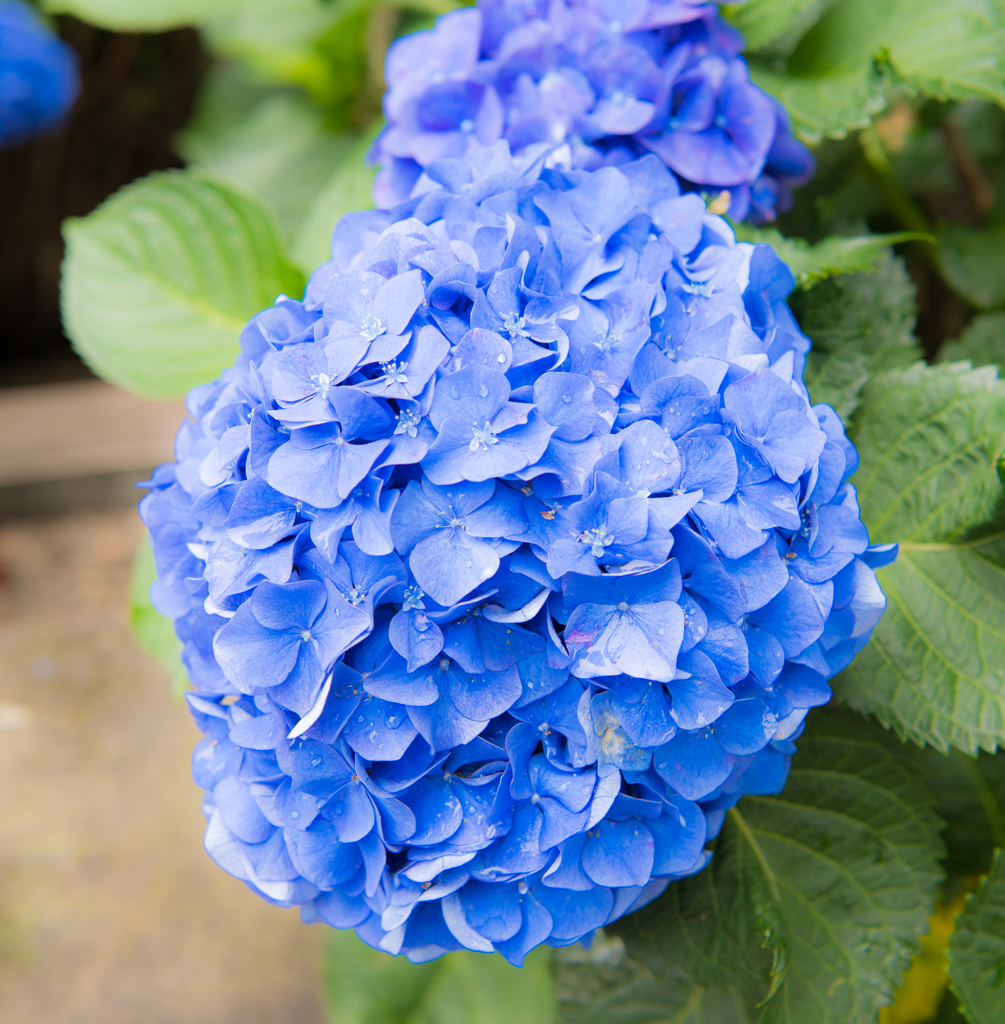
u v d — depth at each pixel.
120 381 0.80
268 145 1.39
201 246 0.79
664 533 0.57
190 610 0.64
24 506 1.96
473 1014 0.88
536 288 0.61
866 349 0.73
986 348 0.82
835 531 0.60
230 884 1.37
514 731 0.58
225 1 0.93
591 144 0.68
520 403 0.58
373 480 0.57
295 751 0.59
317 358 0.59
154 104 2.44
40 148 2.37
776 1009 0.68
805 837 0.70
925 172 0.94
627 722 0.58
